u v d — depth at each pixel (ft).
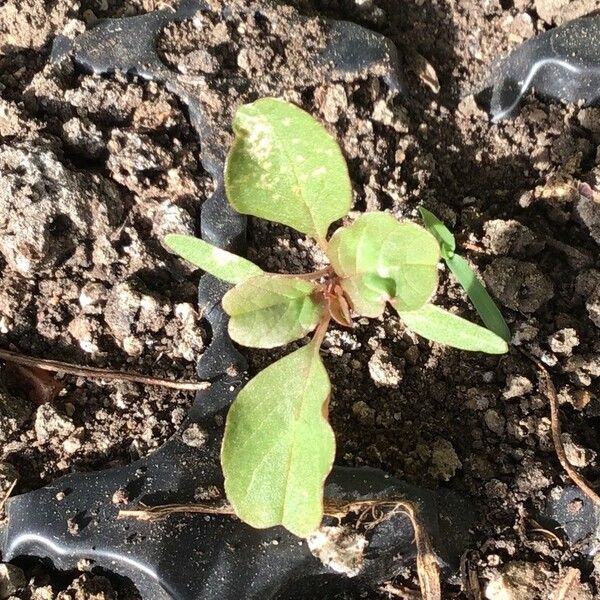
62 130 0.20
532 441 0.20
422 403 0.20
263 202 0.16
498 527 0.19
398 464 0.19
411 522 0.18
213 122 0.20
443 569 0.18
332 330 0.20
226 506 0.17
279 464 0.15
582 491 0.19
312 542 0.17
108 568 0.17
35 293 0.19
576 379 0.20
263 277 0.16
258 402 0.16
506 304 0.20
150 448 0.19
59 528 0.17
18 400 0.19
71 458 0.19
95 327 0.19
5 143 0.20
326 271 0.17
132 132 0.20
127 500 0.18
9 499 0.18
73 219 0.19
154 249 0.20
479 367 0.20
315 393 0.16
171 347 0.20
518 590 0.18
